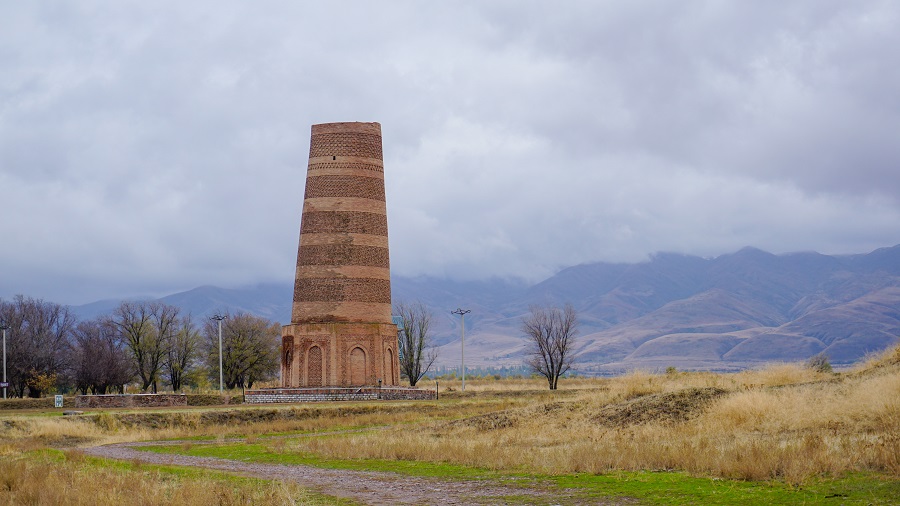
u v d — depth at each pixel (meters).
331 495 28.81
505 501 26.42
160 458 43.03
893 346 52.47
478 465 35.47
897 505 22.12
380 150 91.88
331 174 89.56
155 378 128.38
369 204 90.06
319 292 88.62
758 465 27.67
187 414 69.12
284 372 89.81
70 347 119.00
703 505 23.94
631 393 55.09
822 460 27.50
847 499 23.11
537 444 42.38
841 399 40.56
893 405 36.75
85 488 28.91
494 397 85.62
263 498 26.83
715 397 47.91
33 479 31.59
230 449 47.50
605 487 27.83
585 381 124.00
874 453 28.09
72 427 62.94
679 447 33.53
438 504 26.42
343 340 87.56
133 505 26.19
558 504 25.45
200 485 28.98
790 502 23.38
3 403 85.69
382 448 41.12
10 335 111.94
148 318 130.38
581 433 44.94
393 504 26.73
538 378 139.25
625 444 36.41
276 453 44.31
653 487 27.14
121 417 67.12
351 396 85.12
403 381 123.19
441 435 50.94
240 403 85.50
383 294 90.50
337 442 44.91
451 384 122.25
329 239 89.00
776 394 45.03
